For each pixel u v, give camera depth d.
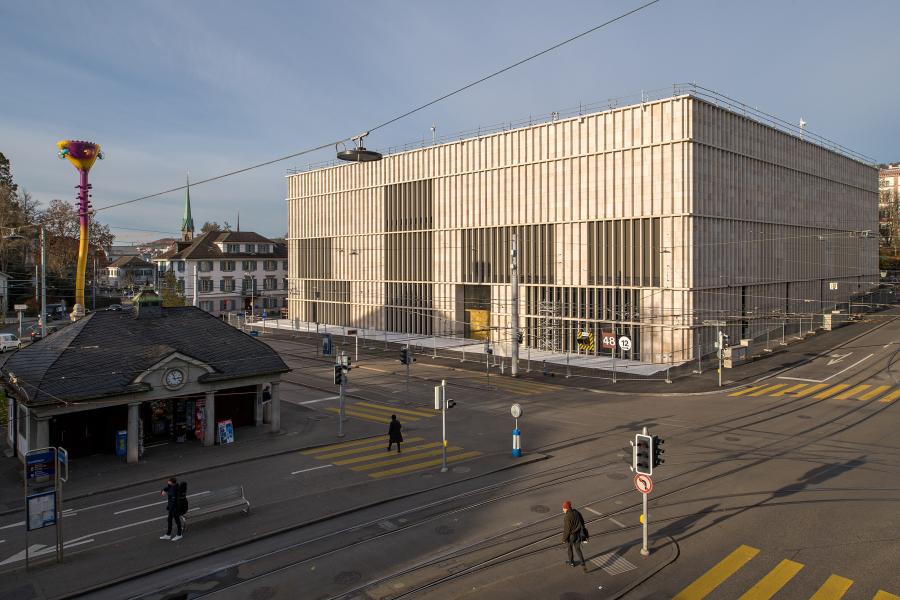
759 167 55.34
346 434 28.97
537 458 24.06
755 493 19.23
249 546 16.55
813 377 39.88
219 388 27.25
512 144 58.00
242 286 104.12
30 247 86.12
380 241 72.44
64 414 25.22
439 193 65.00
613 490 20.00
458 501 19.44
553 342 55.22
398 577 14.30
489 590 13.53
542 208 55.69
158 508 19.72
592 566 14.57
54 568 15.44
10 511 19.59
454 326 64.12
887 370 40.81
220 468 23.98
